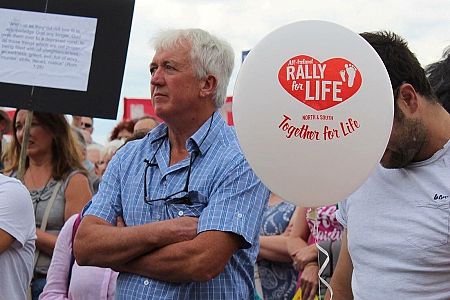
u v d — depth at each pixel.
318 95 2.08
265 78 2.13
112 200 2.77
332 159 2.11
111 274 3.23
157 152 2.75
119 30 3.46
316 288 3.58
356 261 2.48
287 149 2.12
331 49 2.10
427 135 2.28
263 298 3.92
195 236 2.52
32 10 3.54
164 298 2.54
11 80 3.52
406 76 2.26
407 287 2.31
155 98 2.71
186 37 2.71
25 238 3.05
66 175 4.20
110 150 5.57
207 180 2.62
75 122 6.83
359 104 2.09
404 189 2.35
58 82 3.48
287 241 3.87
